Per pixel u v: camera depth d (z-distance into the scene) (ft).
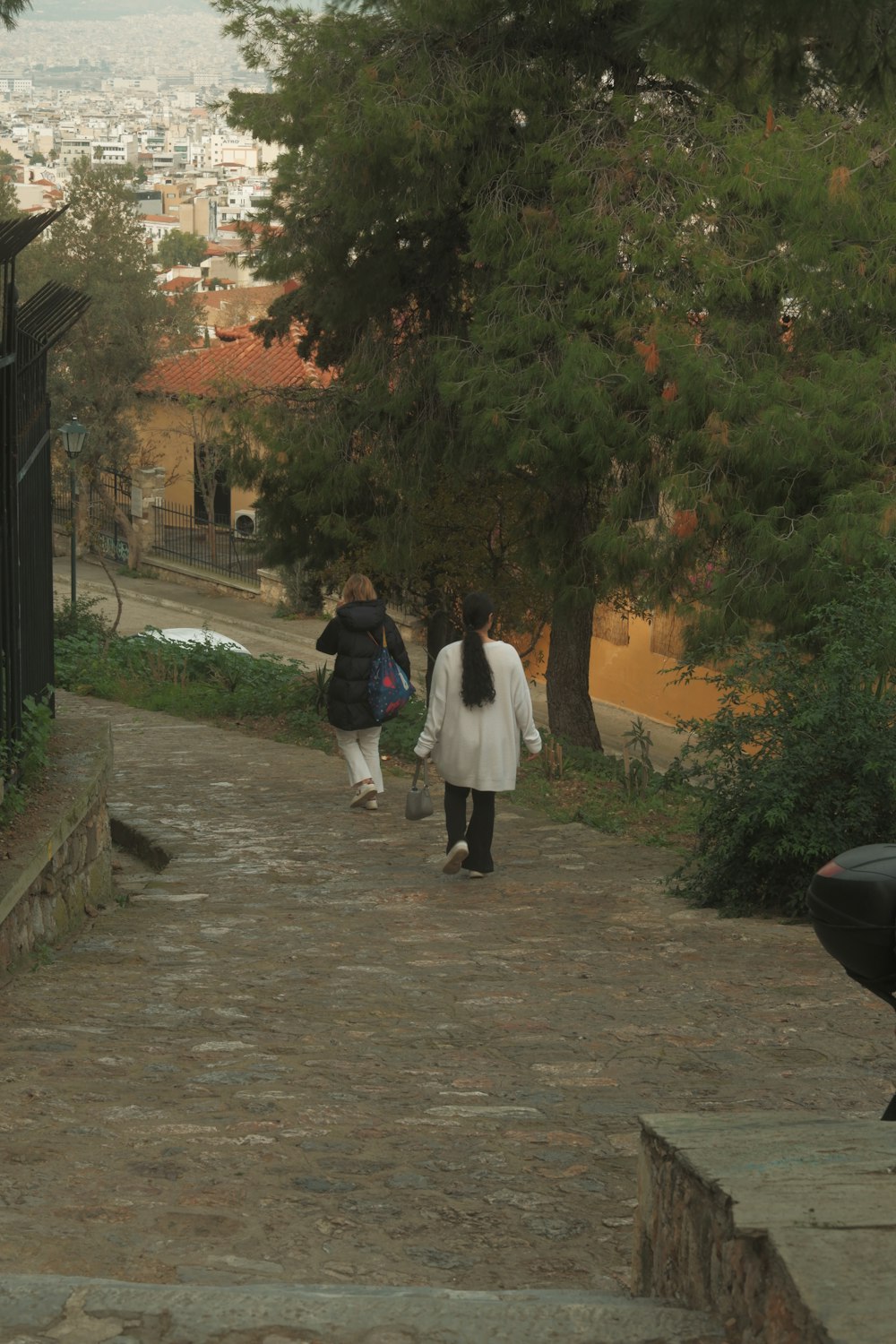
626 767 54.39
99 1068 16.01
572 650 67.21
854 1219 6.33
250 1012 19.45
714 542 48.47
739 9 20.43
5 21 29.68
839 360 46.68
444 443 61.11
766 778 25.79
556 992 20.77
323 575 73.77
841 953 8.81
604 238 49.08
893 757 25.16
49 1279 7.66
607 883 29.66
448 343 56.18
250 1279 9.54
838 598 42.34
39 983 20.92
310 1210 11.34
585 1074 16.26
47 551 28.73
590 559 59.11
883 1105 14.80
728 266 47.16
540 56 53.57
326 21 54.19
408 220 59.82
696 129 50.52
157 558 149.48
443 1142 13.50
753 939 24.23
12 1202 11.13
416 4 50.29
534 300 51.75
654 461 50.08
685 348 46.73
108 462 149.59
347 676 37.50
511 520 68.74
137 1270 9.61
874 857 8.86
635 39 21.89
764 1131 8.10
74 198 152.66
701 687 89.61
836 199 45.14
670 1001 20.07
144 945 24.06
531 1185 12.21
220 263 343.67
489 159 54.03
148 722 53.42
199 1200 11.41
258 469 64.54
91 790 25.53
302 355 74.54
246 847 33.71
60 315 27.66
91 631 88.74
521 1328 6.75
